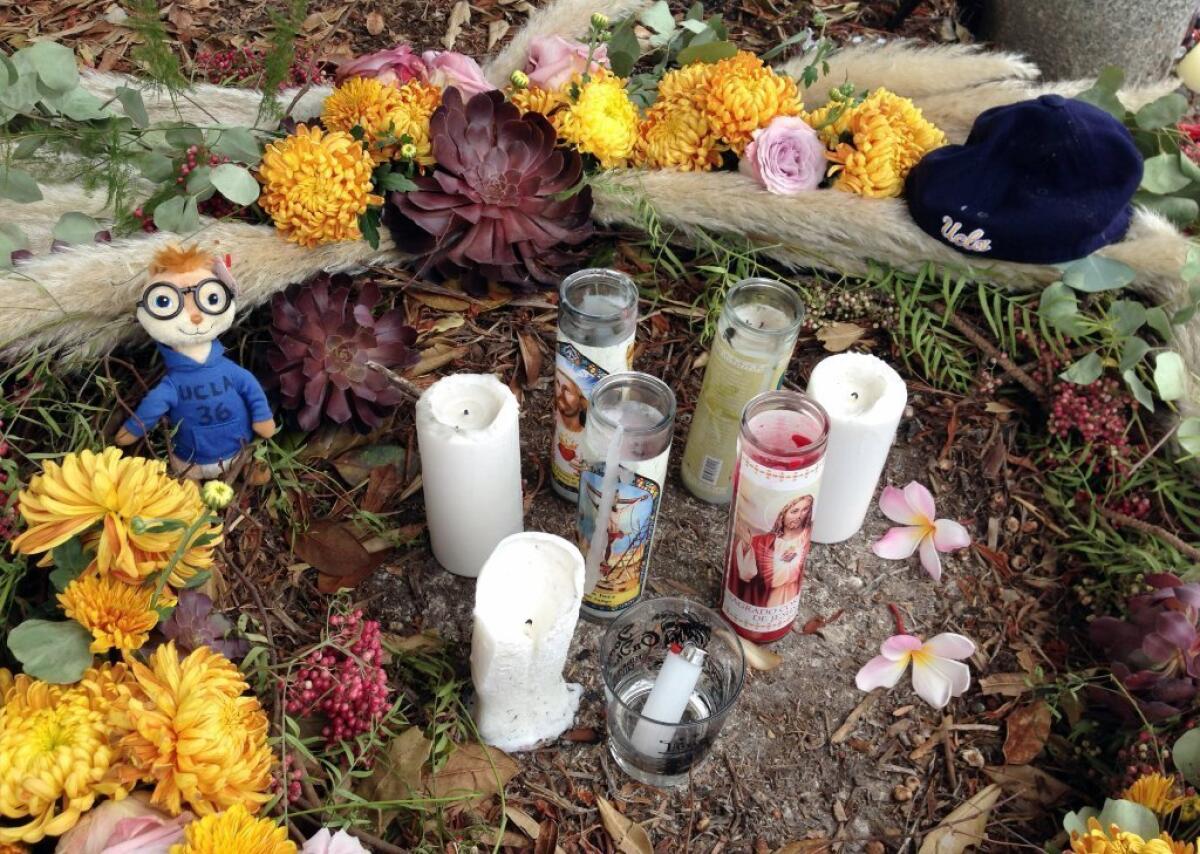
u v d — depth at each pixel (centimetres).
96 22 234
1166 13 221
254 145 157
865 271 188
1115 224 177
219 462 145
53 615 124
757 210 176
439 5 247
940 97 196
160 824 102
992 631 154
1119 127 170
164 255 129
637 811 130
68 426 153
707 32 204
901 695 145
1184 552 155
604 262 187
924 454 173
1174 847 114
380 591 148
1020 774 138
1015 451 175
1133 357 167
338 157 154
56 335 148
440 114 163
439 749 130
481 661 121
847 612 154
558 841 127
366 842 118
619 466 128
